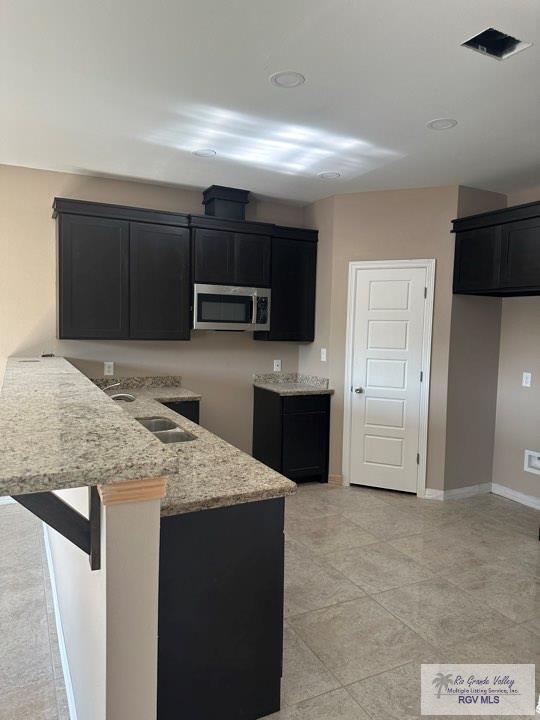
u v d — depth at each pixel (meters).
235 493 1.71
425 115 2.88
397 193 4.36
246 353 4.90
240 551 1.78
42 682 2.07
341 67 2.38
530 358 4.25
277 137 3.24
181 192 4.50
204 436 2.58
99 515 1.23
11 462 1.03
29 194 3.96
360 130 3.11
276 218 4.91
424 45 2.19
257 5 1.94
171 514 1.60
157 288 4.14
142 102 2.79
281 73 2.45
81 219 3.85
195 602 1.71
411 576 2.96
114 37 2.17
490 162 3.64
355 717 1.89
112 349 4.32
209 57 2.32
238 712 1.82
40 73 2.48
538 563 3.16
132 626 1.17
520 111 2.81
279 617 1.87
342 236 4.55
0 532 3.51
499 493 4.50
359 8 1.94
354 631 2.41
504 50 2.25
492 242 3.85
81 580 1.62
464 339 4.30
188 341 4.62
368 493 4.43
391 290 4.39
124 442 1.21
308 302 4.82
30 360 3.66
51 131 3.20
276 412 4.50
